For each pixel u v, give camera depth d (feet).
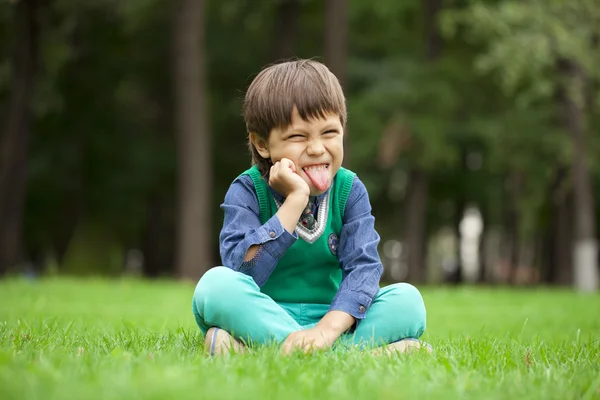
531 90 54.54
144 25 66.64
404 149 65.51
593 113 58.75
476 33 55.88
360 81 66.69
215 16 68.85
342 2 53.72
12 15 55.57
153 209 74.84
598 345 12.43
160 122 72.84
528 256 100.17
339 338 10.15
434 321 21.62
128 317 19.88
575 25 51.44
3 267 53.36
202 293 10.00
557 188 63.87
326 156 10.38
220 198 75.00
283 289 10.84
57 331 12.60
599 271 89.76
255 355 8.91
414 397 6.67
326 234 10.83
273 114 10.30
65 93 67.67
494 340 12.77
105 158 71.00
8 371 7.10
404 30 71.77
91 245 74.95
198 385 6.64
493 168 66.08
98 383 6.64
